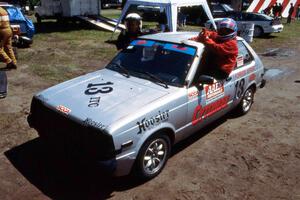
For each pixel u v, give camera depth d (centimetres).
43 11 1998
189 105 450
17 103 670
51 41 1430
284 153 511
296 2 2806
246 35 1560
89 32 1741
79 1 1966
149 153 411
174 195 398
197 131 530
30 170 438
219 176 441
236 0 2797
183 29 1948
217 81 499
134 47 520
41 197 385
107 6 3756
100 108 386
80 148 376
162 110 406
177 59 470
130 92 423
